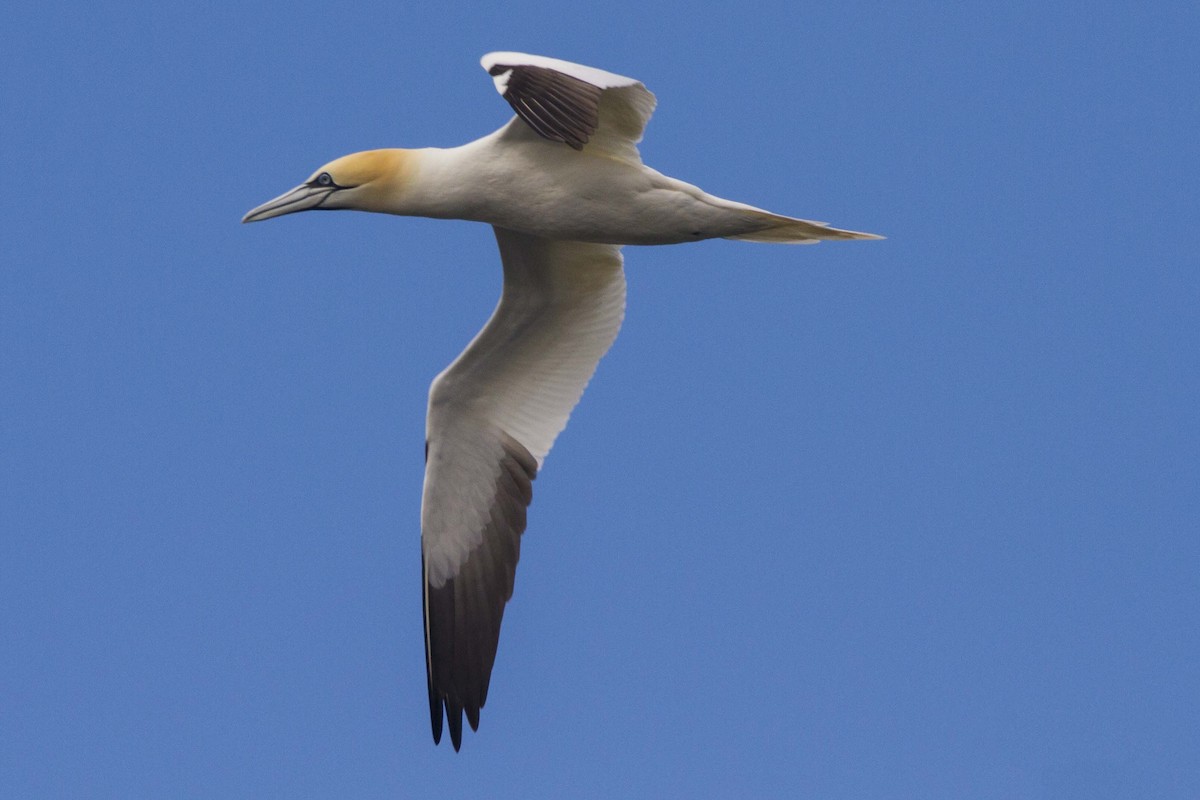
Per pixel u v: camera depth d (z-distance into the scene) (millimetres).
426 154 16125
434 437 17859
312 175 16469
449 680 18125
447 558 18141
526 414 17906
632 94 14906
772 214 15539
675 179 15586
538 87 13578
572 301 17609
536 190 15680
